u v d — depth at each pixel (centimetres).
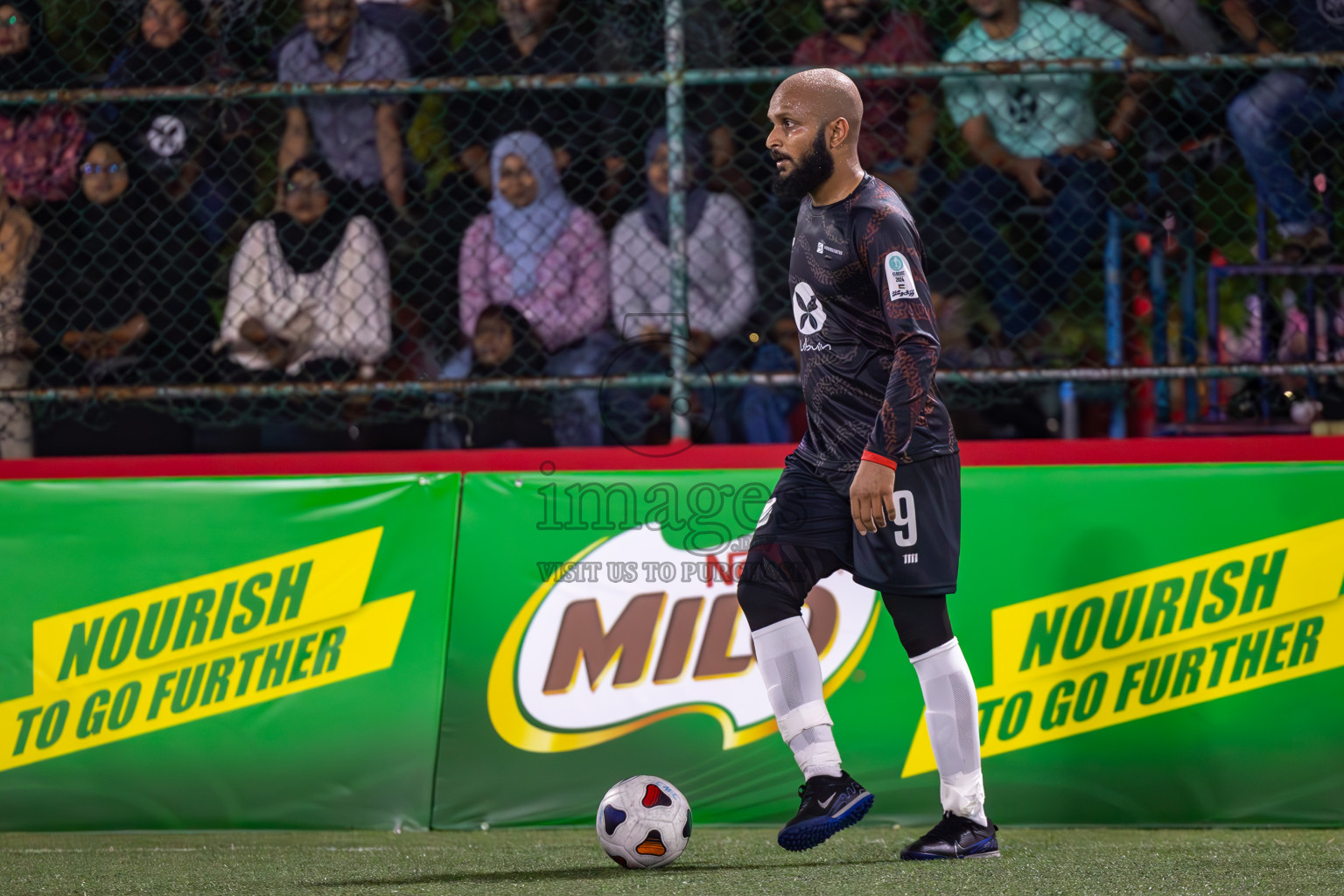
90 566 1222
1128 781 1170
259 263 1434
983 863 941
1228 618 1187
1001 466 1273
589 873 926
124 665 1209
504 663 1202
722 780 1182
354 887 874
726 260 1430
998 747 1176
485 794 1183
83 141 1436
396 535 1226
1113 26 1435
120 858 1033
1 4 1441
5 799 1188
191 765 1192
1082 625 1191
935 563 952
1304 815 1163
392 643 1209
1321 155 1439
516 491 1231
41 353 1440
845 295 952
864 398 960
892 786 1177
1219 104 1438
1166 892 805
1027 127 1433
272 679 1206
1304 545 1193
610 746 1190
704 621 1205
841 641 1195
